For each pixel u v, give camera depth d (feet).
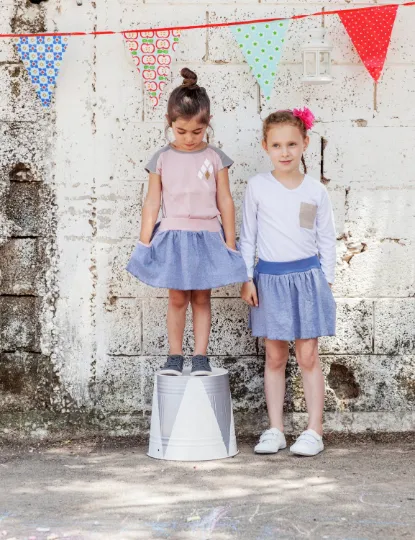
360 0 15.66
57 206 15.72
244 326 15.87
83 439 15.81
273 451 14.65
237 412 15.90
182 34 15.60
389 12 14.87
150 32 15.28
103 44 15.55
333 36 15.67
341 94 15.74
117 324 15.84
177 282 14.33
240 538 10.75
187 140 14.47
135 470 13.83
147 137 15.67
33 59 15.10
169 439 14.40
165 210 14.73
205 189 14.58
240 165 15.79
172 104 14.20
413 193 15.83
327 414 15.92
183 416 14.33
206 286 14.35
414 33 15.70
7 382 15.85
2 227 15.75
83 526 11.24
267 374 15.24
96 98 15.61
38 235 15.76
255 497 12.32
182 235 14.44
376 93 15.74
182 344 15.65
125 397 15.88
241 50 15.62
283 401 15.38
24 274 15.79
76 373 15.85
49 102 15.57
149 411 15.89
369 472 13.55
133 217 15.76
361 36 15.01
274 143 14.60
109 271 15.79
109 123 15.66
